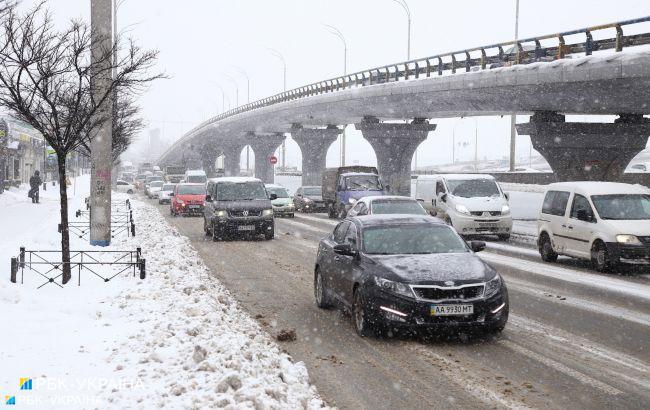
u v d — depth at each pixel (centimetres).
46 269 1259
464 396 643
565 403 620
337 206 3138
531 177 4525
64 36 1176
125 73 1239
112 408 498
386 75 4672
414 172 8412
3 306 895
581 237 1569
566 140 3297
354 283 916
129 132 3234
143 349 679
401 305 837
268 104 7462
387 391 661
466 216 2255
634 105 2939
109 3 1555
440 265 877
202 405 497
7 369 607
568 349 822
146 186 6962
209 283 1273
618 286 1317
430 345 845
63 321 823
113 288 1060
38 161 6869
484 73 3406
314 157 7388
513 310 1070
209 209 2362
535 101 3266
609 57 2562
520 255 1878
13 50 1115
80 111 1291
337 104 5497
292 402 561
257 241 2241
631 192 1583
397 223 1001
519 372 724
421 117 5306
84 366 619
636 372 723
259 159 9350
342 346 843
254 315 1037
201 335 743
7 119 4722
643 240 1446
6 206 3388
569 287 1304
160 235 2078
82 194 5191
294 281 1384
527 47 3647
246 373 589
